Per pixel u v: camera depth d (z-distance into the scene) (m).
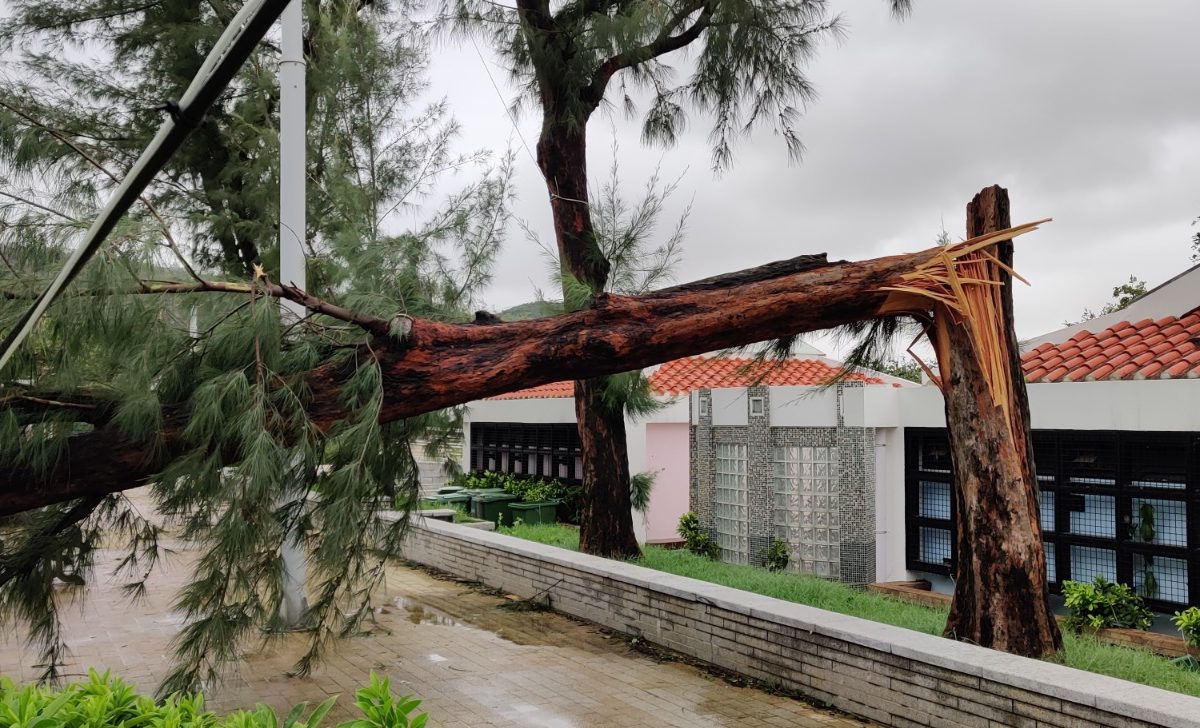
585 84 10.80
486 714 6.27
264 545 5.09
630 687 6.92
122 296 4.42
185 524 5.05
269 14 0.93
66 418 4.84
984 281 6.72
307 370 5.58
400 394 5.71
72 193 5.95
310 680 7.06
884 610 8.37
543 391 18.56
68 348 4.46
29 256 4.42
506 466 19.69
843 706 6.34
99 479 4.96
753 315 6.43
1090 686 5.01
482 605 9.94
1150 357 9.58
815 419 12.77
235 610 5.09
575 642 8.31
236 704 6.48
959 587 6.94
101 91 10.86
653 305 6.33
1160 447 9.29
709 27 10.61
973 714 5.48
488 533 11.78
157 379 5.11
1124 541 9.52
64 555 5.29
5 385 4.57
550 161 11.15
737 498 13.50
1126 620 9.04
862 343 7.42
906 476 12.47
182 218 9.87
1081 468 10.03
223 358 5.22
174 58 10.98
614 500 11.38
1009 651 6.49
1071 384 9.84
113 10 10.99
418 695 6.69
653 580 8.27
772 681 6.91
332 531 5.10
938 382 7.11
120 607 9.75
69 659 7.76
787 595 9.02
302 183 8.49
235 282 5.31
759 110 10.96
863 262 6.72
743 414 13.37
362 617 6.34
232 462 5.13
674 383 16.42
